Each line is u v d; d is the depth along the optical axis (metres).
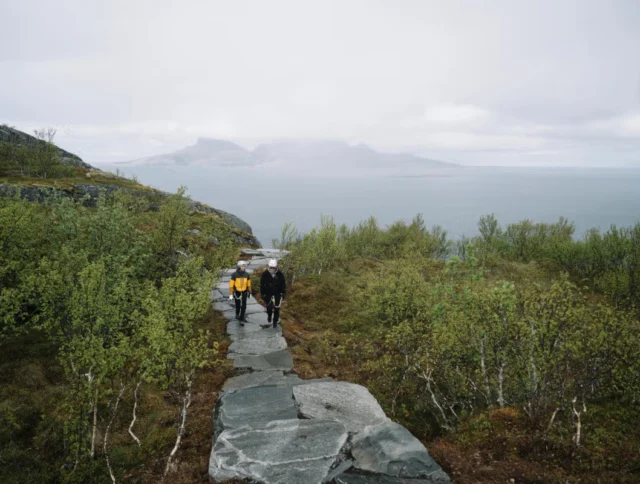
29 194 29.00
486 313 7.89
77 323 7.68
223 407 7.36
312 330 13.48
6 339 10.89
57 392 8.90
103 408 8.30
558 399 7.72
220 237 17.53
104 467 6.70
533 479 5.38
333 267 22.12
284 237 23.34
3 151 42.12
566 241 28.58
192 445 6.98
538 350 7.11
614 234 25.72
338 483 5.20
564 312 7.08
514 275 22.08
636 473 5.56
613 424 7.12
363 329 13.49
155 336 6.21
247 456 5.77
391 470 5.37
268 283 12.02
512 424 6.85
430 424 8.05
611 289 19.62
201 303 7.84
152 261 13.97
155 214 17.58
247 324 12.46
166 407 8.59
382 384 9.45
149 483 6.13
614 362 7.35
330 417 6.78
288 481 5.22
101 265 8.54
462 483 5.32
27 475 6.68
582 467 5.66
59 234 12.74
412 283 11.95
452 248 29.94
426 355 8.79
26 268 10.72
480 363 8.47
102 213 12.82
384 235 32.44
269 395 7.84
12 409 8.09
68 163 48.22
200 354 6.80
